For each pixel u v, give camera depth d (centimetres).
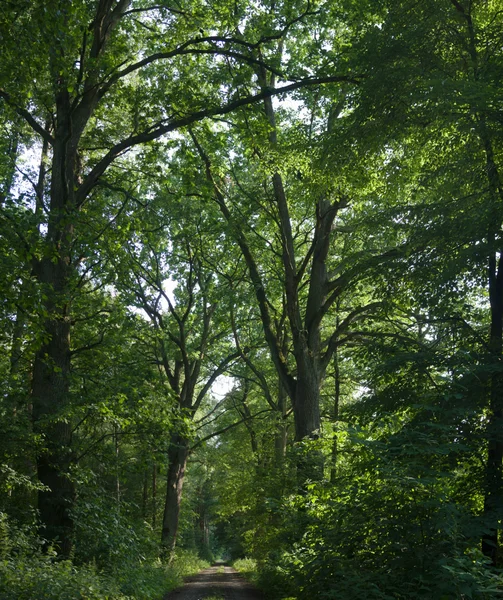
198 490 6500
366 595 721
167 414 1680
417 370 1039
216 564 6322
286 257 2209
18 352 1348
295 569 1047
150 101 1723
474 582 620
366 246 1415
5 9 1102
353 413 1123
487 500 873
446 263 1039
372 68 1145
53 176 1573
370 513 804
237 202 2406
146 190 2438
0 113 1627
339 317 2902
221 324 3066
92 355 1816
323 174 1448
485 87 945
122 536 1530
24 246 1117
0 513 1226
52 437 1466
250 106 1822
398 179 1376
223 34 1858
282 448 3195
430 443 804
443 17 1100
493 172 1030
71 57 1454
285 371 2180
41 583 918
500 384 923
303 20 1858
